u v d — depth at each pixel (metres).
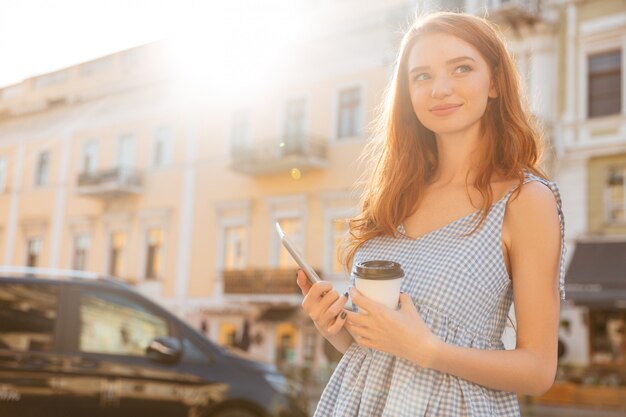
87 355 4.32
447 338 1.40
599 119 16.20
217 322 21.38
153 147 23.89
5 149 27.88
